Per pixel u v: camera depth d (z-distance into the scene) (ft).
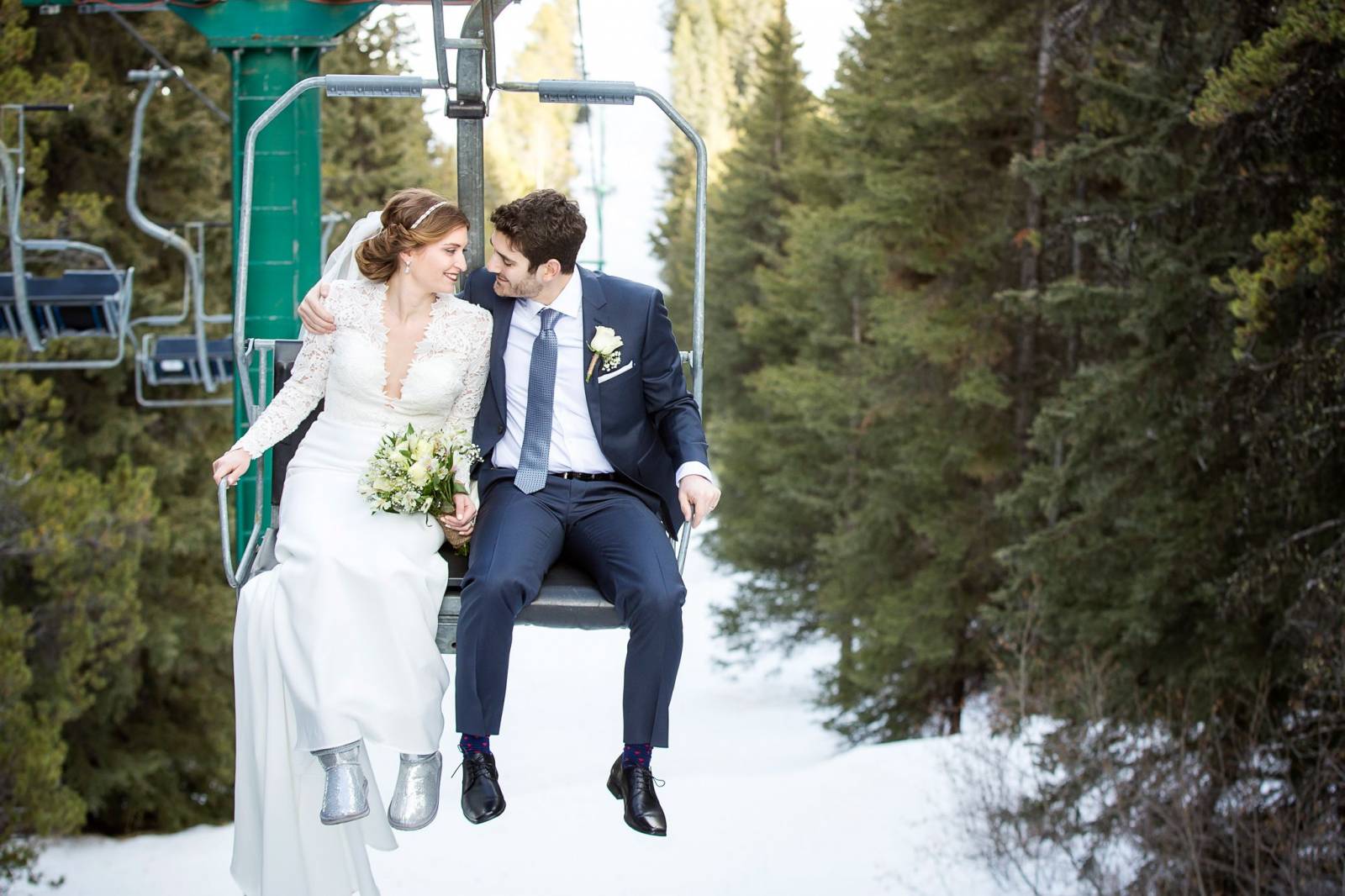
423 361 13.70
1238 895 33.19
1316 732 30.48
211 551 58.54
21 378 45.06
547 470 13.60
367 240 13.70
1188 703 32.63
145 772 56.08
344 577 12.62
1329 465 29.86
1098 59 42.39
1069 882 36.70
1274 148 29.73
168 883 47.80
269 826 13.14
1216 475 33.71
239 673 13.25
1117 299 35.53
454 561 13.82
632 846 45.44
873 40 76.74
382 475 13.02
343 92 14.12
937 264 53.11
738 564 78.48
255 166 24.03
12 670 40.63
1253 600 30.55
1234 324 31.17
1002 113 51.65
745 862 42.88
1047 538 36.55
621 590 12.71
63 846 53.72
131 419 54.54
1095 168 36.86
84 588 46.11
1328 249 26.78
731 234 103.55
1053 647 38.45
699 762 65.92
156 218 55.06
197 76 55.62
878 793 47.70
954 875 38.68
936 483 56.08
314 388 13.84
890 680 61.11
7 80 43.39
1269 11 30.50
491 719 12.32
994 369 54.60
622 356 13.83
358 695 12.22
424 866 44.01
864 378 59.72
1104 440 35.63
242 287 13.74
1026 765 45.11
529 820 48.83
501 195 153.48
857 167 57.06
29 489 43.83
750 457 80.38
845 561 62.54
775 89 103.76
